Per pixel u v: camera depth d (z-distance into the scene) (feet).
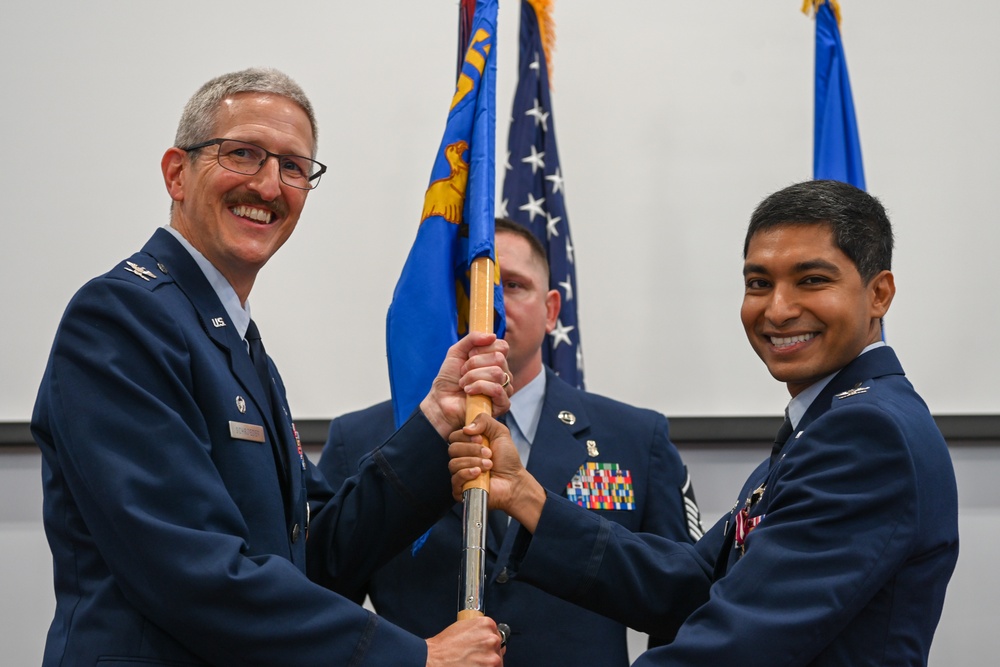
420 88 14.05
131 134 13.73
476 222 8.60
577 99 14.03
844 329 7.50
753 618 6.84
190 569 6.59
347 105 13.98
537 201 12.86
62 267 13.42
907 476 6.88
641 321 13.61
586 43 14.15
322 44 14.10
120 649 6.71
